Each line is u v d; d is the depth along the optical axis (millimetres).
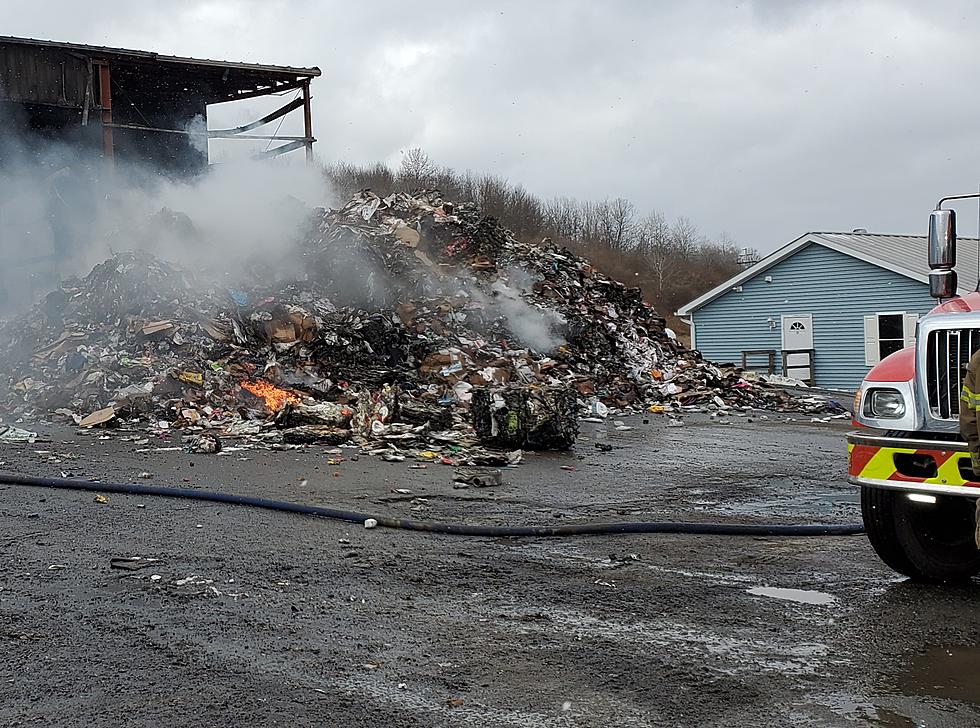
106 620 5535
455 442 13359
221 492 9430
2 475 9828
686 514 9305
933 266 7184
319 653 5070
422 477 10922
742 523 8828
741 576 6816
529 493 10305
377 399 15359
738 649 5203
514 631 5480
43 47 22938
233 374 15695
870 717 4293
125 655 4984
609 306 25344
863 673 4844
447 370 17578
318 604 5941
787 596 6293
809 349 32062
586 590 6363
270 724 4172
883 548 6793
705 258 79125
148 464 11016
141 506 8820
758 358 33562
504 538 8008
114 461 11133
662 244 78688
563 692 4574
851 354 30938
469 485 10562
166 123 27375
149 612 5699
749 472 12172
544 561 7203
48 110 24375
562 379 19578
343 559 7078
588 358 21500
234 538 7660
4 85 22781
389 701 4449
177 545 7371
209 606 5844
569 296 24391
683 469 12344
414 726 4180
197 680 4664
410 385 16625
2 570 6543
